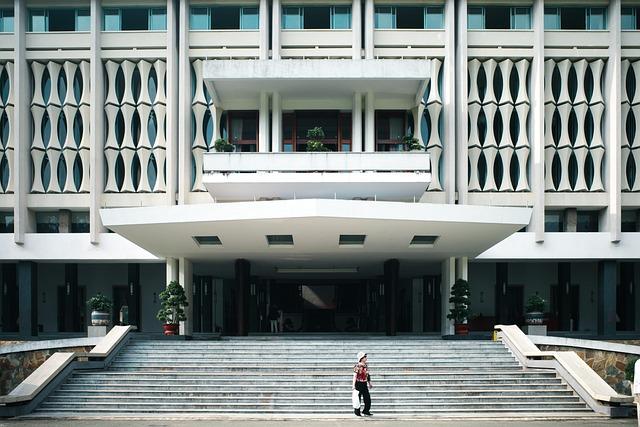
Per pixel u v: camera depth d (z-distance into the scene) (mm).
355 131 32938
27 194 35281
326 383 19625
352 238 26062
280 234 24891
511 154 34938
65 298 39281
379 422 16578
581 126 35125
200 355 22891
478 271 41656
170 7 35000
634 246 34844
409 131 35125
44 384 18719
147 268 41188
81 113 35375
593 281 41250
